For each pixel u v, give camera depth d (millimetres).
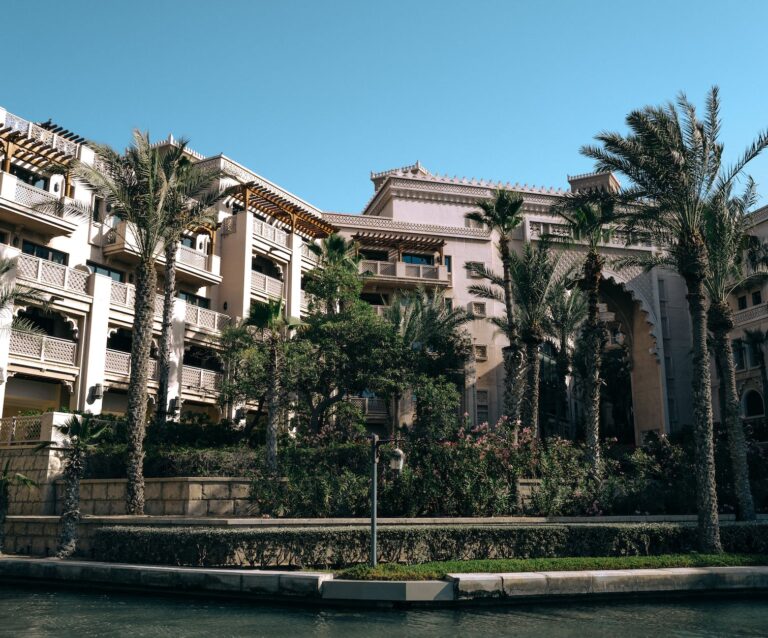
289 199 39156
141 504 19609
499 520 20312
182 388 29422
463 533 17188
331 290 30562
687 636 11047
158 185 21953
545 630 11461
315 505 19781
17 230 25672
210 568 15484
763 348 39281
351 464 21547
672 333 44500
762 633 11305
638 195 21406
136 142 21906
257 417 28156
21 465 21656
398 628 11508
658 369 43406
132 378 20391
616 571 15055
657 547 18484
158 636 10773
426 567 14883
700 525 18750
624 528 18156
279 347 25141
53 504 21094
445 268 40750
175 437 24344
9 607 13320
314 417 27922
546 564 15430
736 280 27203
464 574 14125
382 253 41719
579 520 21297
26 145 25750
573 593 14164
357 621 12102
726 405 23922
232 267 33031
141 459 19922
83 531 18203
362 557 16578
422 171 49312
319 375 27625
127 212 21578
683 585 14906
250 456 21734
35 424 21812
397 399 32031
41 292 21734
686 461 27203
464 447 21844
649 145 20266
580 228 27359
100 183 21250
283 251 35500
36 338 24688
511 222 29281
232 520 17781
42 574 16125
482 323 40375
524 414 27750
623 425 52719
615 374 52781
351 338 28297
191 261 31297
